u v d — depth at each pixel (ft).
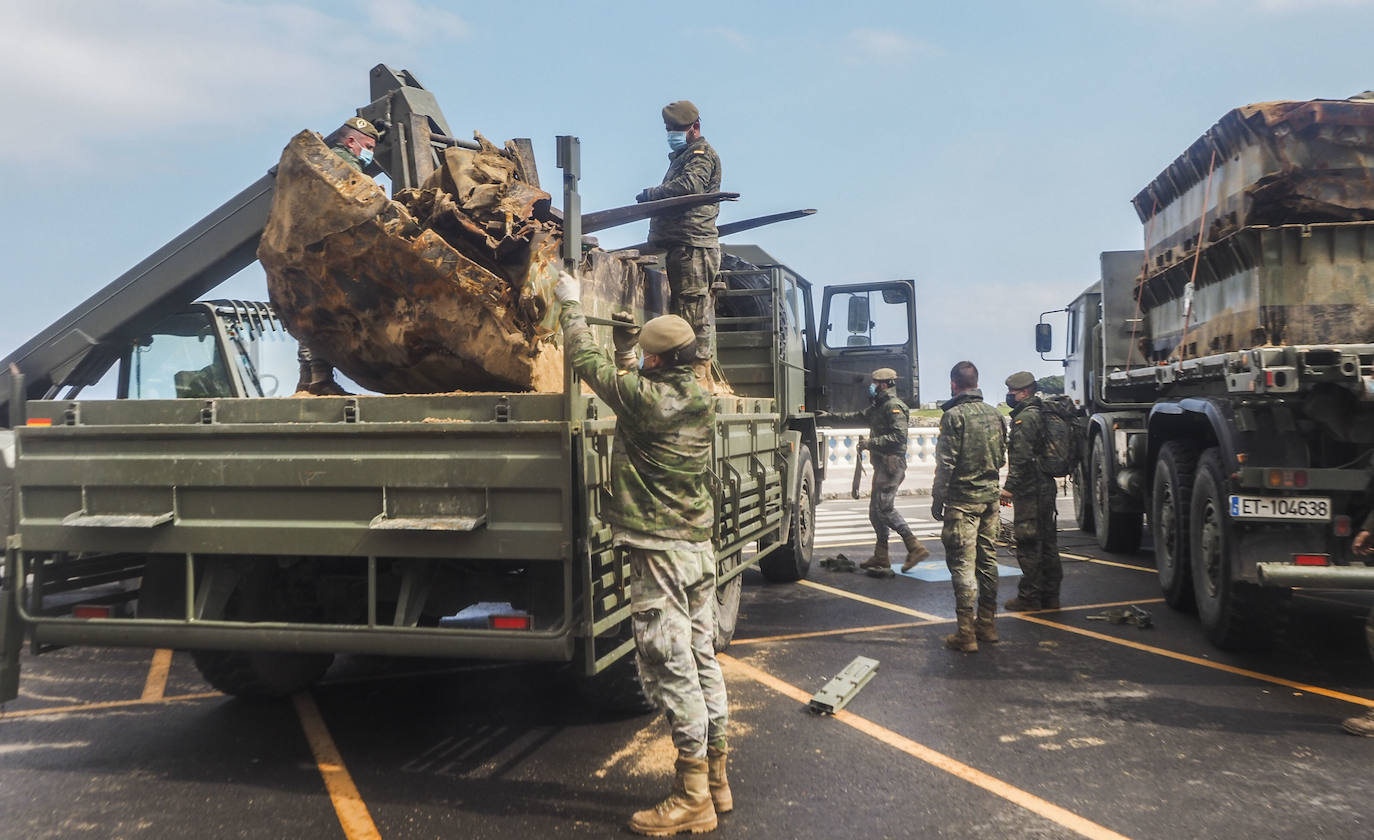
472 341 14.06
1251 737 14.46
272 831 11.21
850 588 28.12
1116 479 32.53
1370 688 17.13
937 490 20.54
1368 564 17.63
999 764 13.35
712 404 12.13
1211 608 20.18
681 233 20.56
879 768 13.23
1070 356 40.98
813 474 30.89
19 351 19.13
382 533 12.59
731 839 10.94
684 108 20.90
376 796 12.30
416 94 16.94
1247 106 18.99
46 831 11.23
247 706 16.58
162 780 12.92
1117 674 18.17
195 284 18.54
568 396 12.16
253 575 14.53
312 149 14.06
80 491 13.70
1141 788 12.43
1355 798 12.05
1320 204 18.51
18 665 13.82
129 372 21.01
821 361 33.94
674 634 11.39
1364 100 19.13
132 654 20.95
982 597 20.85
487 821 11.50
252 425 12.98
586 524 12.19
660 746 14.25
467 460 12.30
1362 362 16.83
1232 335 20.04
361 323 14.56
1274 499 17.81
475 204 13.89
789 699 16.65
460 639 12.36
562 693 17.22
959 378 20.68
